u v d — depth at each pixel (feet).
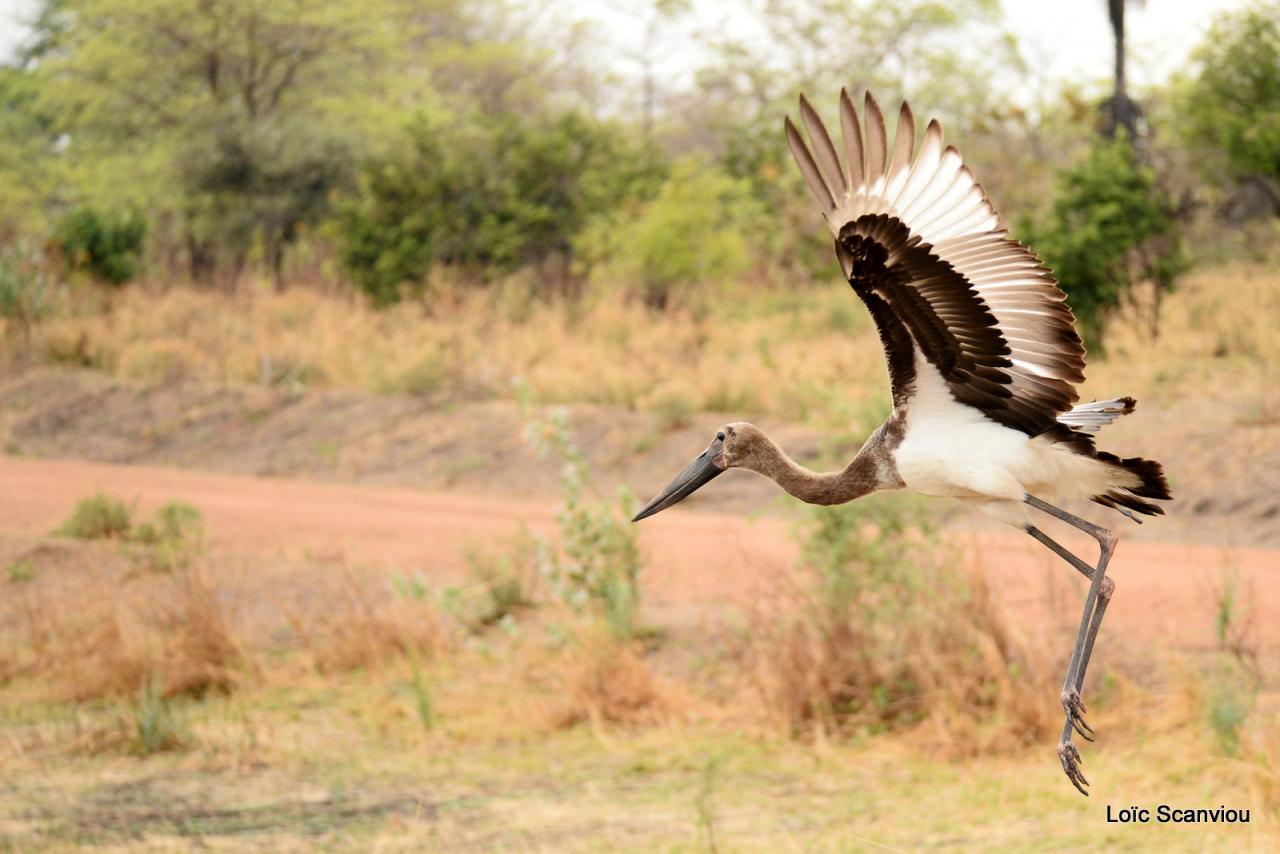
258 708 57.26
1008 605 56.34
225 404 115.44
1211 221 148.46
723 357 107.86
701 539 75.25
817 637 52.95
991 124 185.88
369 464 101.35
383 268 143.64
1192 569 61.46
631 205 148.56
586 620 58.29
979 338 31.94
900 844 40.04
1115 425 83.56
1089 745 46.11
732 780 46.50
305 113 204.03
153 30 202.08
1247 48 141.90
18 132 256.93
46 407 120.78
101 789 48.37
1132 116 152.87
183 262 196.34
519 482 93.66
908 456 34.17
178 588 64.75
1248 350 95.61
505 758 50.24
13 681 61.52
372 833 43.29
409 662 60.49
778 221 154.10
